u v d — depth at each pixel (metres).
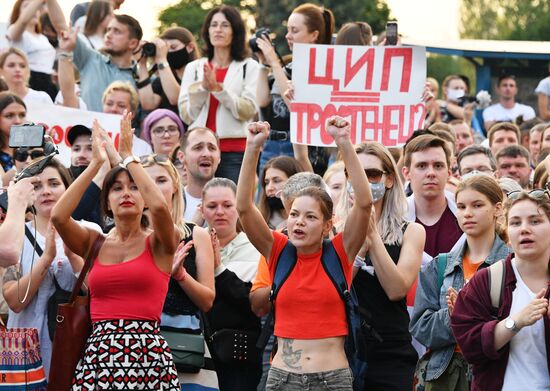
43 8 18.47
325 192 10.40
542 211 9.70
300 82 13.42
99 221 12.16
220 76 15.68
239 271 11.81
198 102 15.57
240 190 10.41
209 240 11.30
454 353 10.60
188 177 13.59
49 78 18.02
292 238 10.31
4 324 11.20
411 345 10.96
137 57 16.97
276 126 15.28
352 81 13.39
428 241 12.20
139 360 10.05
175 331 10.99
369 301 10.84
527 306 9.45
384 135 13.39
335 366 10.17
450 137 14.89
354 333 10.31
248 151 10.38
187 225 11.41
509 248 10.79
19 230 10.25
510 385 9.61
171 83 16.61
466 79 24.06
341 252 10.34
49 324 11.16
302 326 10.23
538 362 9.60
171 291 11.04
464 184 10.91
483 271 9.87
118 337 10.07
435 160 12.19
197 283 10.95
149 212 10.91
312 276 10.30
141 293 10.14
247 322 11.48
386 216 11.20
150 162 11.30
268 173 12.85
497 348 9.57
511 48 24.30
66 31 16.25
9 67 16.25
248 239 11.27
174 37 17.42
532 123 18.38
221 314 11.45
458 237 12.18
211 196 11.91
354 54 13.38
